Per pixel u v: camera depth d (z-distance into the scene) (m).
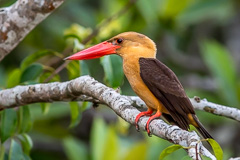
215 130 13.23
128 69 8.54
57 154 13.40
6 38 8.26
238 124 13.12
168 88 8.16
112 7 13.18
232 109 8.18
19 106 8.10
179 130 6.18
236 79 13.38
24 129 8.36
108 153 10.59
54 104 12.66
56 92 7.60
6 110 8.20
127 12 12.50
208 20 14.78
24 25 8.21
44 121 13.16
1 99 8.05
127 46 8.71
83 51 8.70
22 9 8.14
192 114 8.14
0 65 13.20
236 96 12.12
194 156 5.55
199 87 13.72
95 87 7.21
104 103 7.26
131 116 7.00
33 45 13.53
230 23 14.95
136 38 8.78
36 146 13.27
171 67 14.11
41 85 7.77
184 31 13.77
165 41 13.58
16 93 7.90
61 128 13.40
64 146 13.20
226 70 12.20
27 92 7.80
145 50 8.72
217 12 13.17
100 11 13.48
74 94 7.52
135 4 12.50
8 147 11.96
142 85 8.34
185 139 5.98
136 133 12.75
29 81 8.40
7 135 8.16
